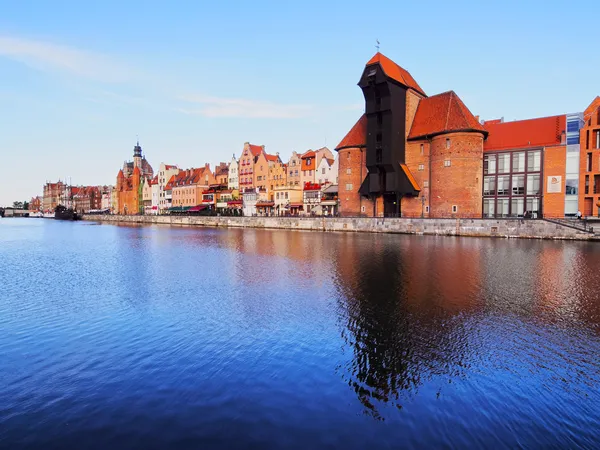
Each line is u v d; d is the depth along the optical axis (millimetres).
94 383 10227
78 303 18312
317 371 10742
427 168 65750
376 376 10375
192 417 8570
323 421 8367
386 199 69812
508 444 7566
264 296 19234
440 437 7797
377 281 22391
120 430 8133
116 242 52781
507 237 49812
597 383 10023
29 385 10172
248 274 25500
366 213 71688
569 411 8711
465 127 59250
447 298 18344
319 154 88062
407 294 19188
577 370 10750
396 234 58875
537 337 13211
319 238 53594
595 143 51969
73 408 9031
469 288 20375
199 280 23703
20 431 8156
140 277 24984
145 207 162500
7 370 11062
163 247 44969
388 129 64812
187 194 133000
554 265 27406
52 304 18141
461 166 59750
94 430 8156
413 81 75062
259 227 85812
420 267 26938
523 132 59969
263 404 9047
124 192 180000
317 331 13930
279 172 97312
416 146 67000
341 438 7785
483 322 14773
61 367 11227
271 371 10750
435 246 40469
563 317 15375
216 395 9492
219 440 7762
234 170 113625
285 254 35656
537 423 8250
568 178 53750
